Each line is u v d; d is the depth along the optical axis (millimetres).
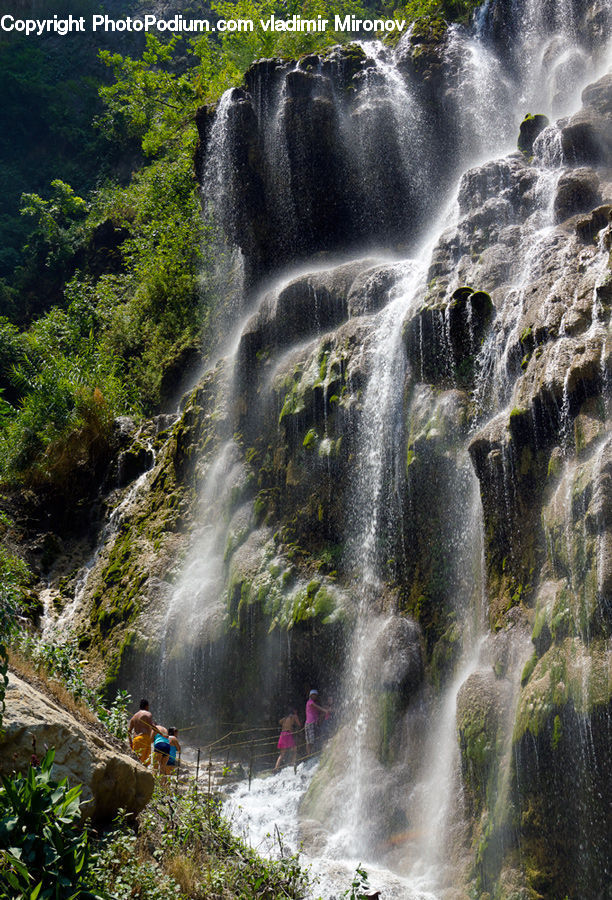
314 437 14062
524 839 7969
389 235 18000
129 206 34562
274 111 18797
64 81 47906
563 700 7730
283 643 13164
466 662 10328
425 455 11742
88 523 20234
